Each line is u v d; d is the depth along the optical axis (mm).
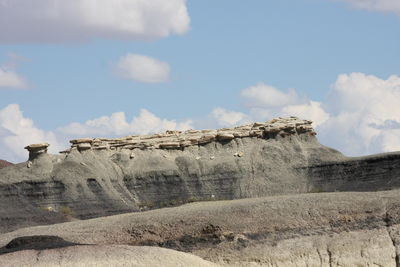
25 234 139500
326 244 121625
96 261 103188
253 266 118500
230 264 118938
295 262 119438
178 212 136125
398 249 120062
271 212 127812
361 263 119312
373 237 122000
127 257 104312
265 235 122625
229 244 121438
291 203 130625
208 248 121812
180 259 106000
